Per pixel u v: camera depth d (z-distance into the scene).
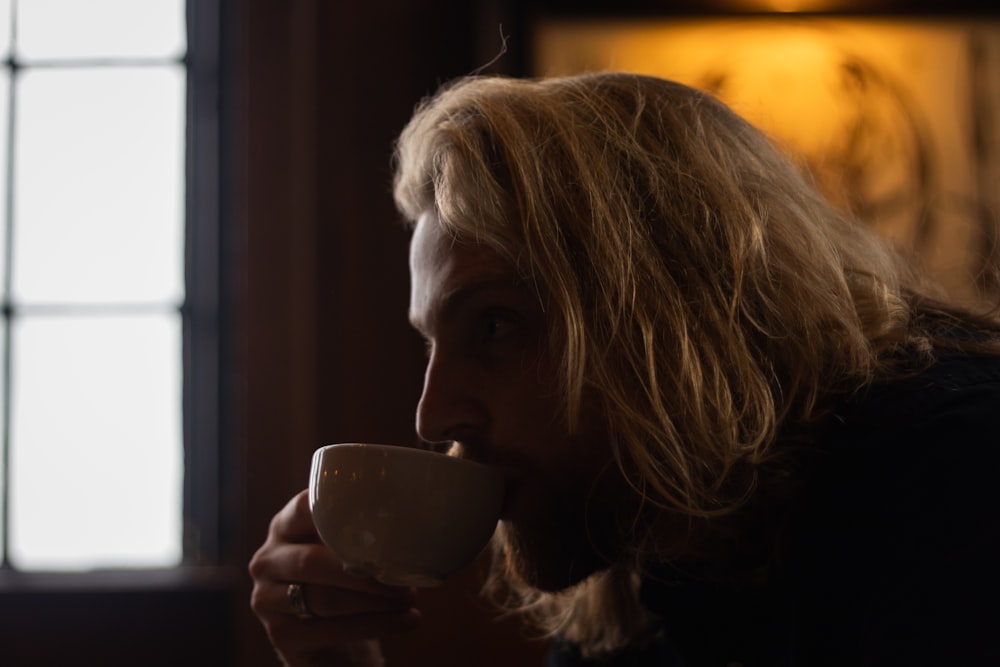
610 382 0.70
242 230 1.55
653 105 0.80
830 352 0.73
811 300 0.73
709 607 0.78
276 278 1.54
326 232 1.48
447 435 0.74
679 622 0.79
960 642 0.54
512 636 1.40
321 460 0.68
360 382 1.46
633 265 0.72
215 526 1.63
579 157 0.75
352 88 1.50
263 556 0.87
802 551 0.67
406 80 1.51
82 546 1.63
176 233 1.70
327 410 1.45
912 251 1.30
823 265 0.76
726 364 0.70
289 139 1.57
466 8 1.52
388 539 0.66
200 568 1.60
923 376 0.69
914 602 0.57
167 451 1.65
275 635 0.86
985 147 1.47
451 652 1.39
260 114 1.58
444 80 1.51
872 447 0.65
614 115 0.79
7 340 1.67
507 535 0.77
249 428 1.50
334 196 1.48
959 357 0.72
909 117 1.49
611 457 0.72
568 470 0.72
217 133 1.71
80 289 1.69
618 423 0.70
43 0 1.75
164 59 1.73
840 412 0.70
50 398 1.66
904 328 0.76
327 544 0.69
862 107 1.49
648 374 0.70
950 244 1.46
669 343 0.71
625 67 1.50
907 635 0.56
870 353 0.72
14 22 1.74
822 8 1.51
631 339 0.71
